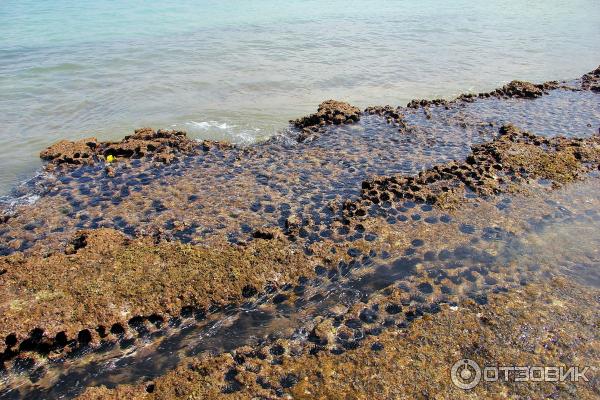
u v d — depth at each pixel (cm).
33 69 2216
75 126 1617
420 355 663
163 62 2391
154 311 745
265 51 2655
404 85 2102
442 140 1441
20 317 700
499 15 3881
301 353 675
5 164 1317
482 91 2036
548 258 869
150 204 1073
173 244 890
